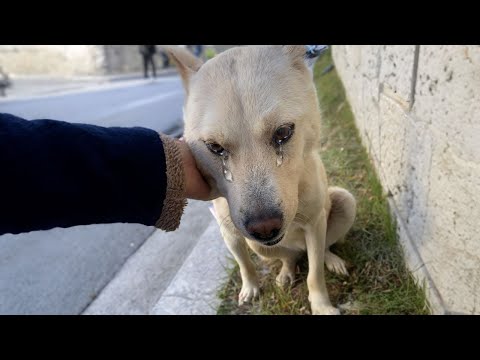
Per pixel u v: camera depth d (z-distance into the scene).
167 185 0.27
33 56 4.68
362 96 0.80
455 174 0.34
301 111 0.34
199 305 0.50
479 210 0.31
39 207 0.23
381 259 0.51
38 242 0.75
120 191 0.25
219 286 0.53
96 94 2.44
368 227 0.57
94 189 0.25
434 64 0.38
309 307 0.48
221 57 0.35
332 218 0.52
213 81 0.33
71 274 0.64
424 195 0.42
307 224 0.43
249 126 0.31
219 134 0.31
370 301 0.45
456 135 0.34
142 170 0.26
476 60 0.30
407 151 0.48
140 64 4.70
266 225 0.31
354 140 0.83
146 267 0.62
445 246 0.37
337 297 0.48
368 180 0.66
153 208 0.27
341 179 0.69
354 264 0.51
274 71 0.34
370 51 0.70
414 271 0.45
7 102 2.20
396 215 0.52
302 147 0.35
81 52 4.41
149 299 0.54
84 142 0.25
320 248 0.45
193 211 0.78
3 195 0.22
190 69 0.38
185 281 0.55
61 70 4.61
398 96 0.52
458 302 0.35
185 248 0.65
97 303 0.55
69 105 2.01
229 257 0.58
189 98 0.36
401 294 0.45
